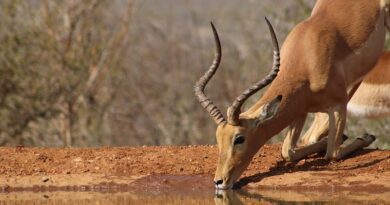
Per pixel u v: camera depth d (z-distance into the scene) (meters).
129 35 70.81
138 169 32.06
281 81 31.00
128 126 64.81
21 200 29.73
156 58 71.31
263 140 30.34
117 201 29.19
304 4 50.72
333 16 32.28
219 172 29.78
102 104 63.56
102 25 65.19
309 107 31.45
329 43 31.50
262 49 61.72
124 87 67.38
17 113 57.41
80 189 31.41
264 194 29.89
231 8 71.75
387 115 37.00
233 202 28.48
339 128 31.47
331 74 31.17
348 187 30.02
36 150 34.31
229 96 65.31
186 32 74.06
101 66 63.56
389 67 36.56
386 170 30.72
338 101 31.45
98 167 32.38
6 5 57.44
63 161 33.03
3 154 33.88
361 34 32.31
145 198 29.69
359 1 32.75
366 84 36.88
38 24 58.84
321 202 28.11
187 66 70.81
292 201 28.39
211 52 69.19
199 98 30.39
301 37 31.56
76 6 63.69
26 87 57.72
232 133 29.70
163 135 64.25
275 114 29.94
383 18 33.12
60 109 59.69
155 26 73.81
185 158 32.72
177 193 30.62
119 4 69.50
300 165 31.66
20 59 57.22
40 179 31.80
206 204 28.38
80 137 59.88
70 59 60.53
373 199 28.48
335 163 31.61
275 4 57.41
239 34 68.88
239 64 66.06
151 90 68.38
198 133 62.28
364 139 32.47
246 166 30.06
